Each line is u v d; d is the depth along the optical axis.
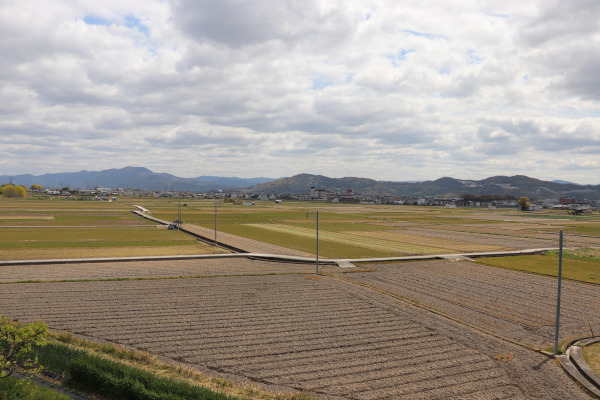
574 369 26.67
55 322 32.91
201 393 19.72
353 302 41.41
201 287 46.47
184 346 28.62
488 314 38.50
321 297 43.19
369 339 31.05
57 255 65.62
